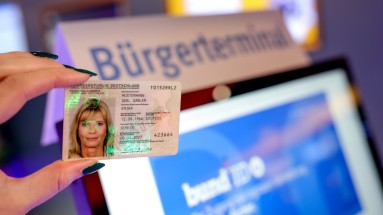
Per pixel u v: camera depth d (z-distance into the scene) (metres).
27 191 0.39
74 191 0.50
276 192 0.67
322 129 0.76
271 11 0.98
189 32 0.80
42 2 2.31
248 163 0.65
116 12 2.20
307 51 2.09
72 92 0.41
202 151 0.60
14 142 2.35
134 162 0.52
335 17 2.11
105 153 0.43
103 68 0.67
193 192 0.57
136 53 0.72
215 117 0.62
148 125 0.44
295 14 2.04
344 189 0.76
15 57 0.41
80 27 0.68
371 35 2.10
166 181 0.55
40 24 2.31
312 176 0.73
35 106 2.41
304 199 0.70
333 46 2.13
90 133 0.42
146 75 0.71
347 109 0.81
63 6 2.28
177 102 0.45
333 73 0.80
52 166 0.41
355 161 0.79
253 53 0.88
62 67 0.42
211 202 0.59
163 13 2.12
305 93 0.75
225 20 0.87
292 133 0.72
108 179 0.49
